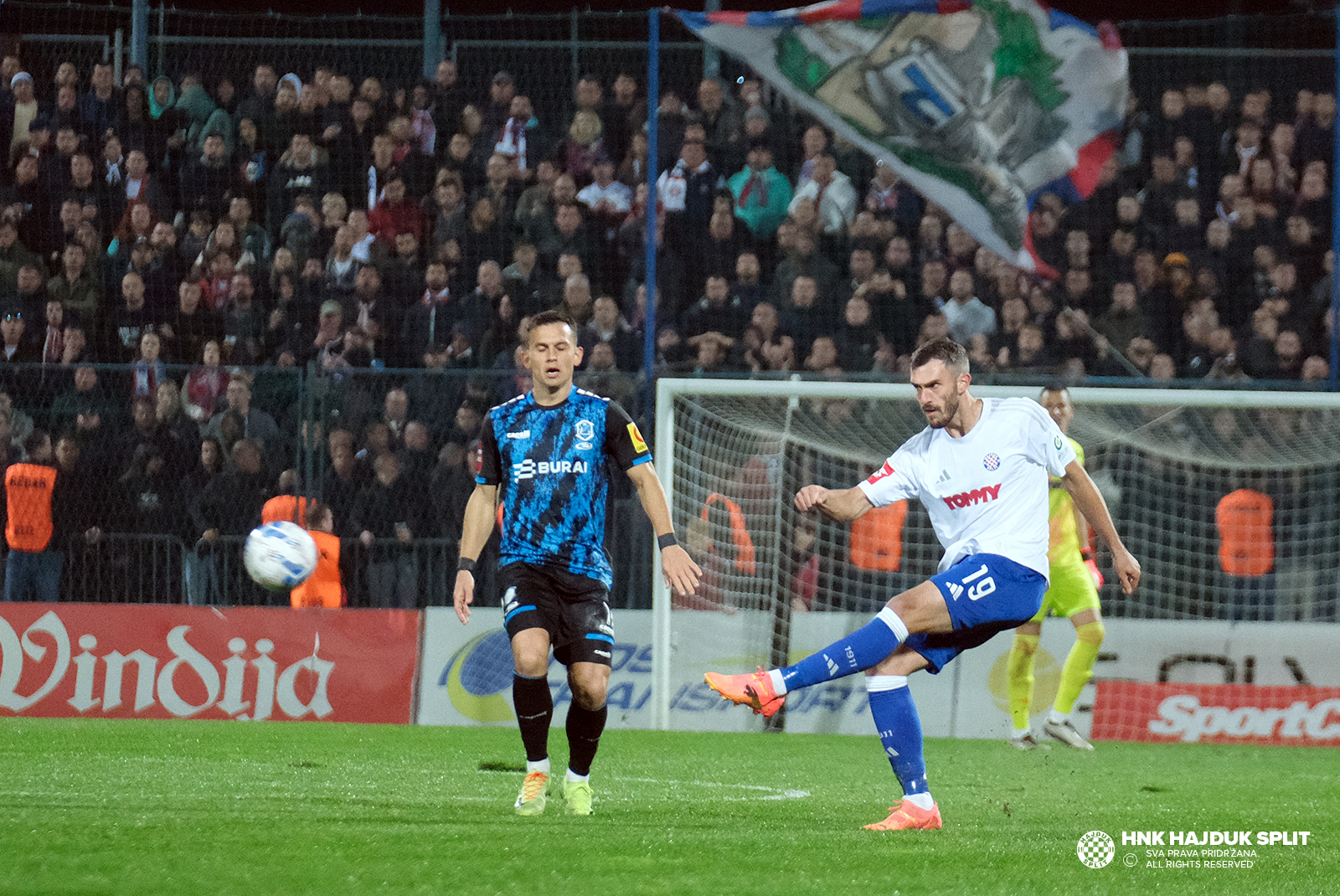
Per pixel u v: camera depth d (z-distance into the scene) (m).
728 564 31.59
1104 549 32.88
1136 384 33.19
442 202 38.47
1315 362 36.06
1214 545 32.81
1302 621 31.69
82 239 38.81
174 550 32.00
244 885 10.48
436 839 12.83
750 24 31.38
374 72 45.03
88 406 32.16
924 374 14.94
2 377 32.06
